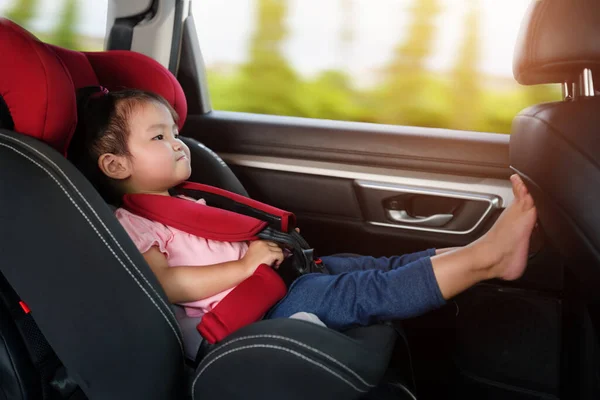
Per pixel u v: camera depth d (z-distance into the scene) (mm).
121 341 961
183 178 1308
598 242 907
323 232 1626
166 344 992
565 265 1303
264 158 1640
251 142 1653
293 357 902
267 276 1136
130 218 1214
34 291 962
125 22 1644
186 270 1167
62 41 1807
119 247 956
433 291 1078
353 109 2035
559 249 1131
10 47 963
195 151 1480
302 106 2016
